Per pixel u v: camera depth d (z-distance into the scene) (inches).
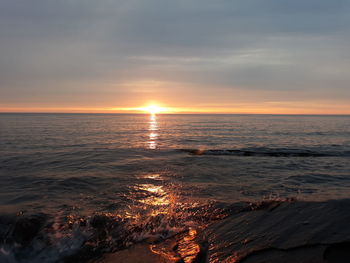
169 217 280.4
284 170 548.1
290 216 239.1
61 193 375.2
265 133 1663.4
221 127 2479.1
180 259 191.8
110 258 204.8
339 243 184.5
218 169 557.3
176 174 506.9
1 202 332.8
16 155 730.2
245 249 193.9
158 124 3262.8
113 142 1118.4
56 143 1040.8
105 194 370.6
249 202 320.5
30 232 250.4
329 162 643.5
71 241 235.5
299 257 174.6
